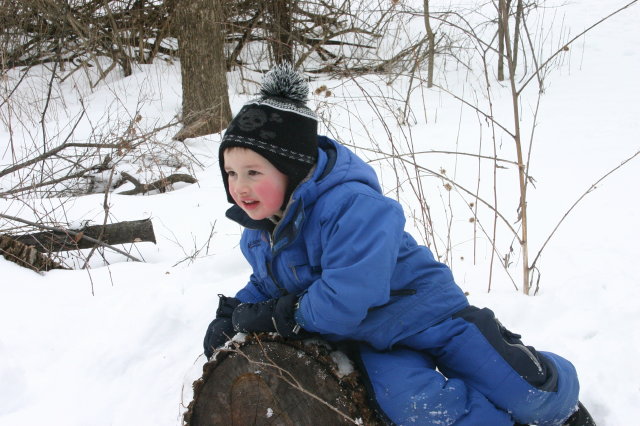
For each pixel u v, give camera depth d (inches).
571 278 125.0
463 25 413.7
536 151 213.3
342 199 72.6
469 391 77.0
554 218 158.2
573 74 317.4
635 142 211.5
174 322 116.6
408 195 179.9
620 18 420.2
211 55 274.2
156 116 302.8
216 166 240.8
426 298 78.3
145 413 97.1
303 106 74.7
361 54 361.1
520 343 79.7
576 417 83.7
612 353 101.7
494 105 279.3
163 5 377.7
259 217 75.1
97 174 225.8
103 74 353.7
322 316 71.3
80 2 373.4
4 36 361.1
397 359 77.0
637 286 120.5
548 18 441.4
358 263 69.8
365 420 73.5
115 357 108.8
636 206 159.3
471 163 205.5
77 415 96.8
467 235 153.1
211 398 81.0
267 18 354.3
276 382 76.7
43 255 143.1
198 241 162.7
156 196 199.6
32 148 252.4
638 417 90.1
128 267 141.9
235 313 79.8
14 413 98.3
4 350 109.2
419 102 294.2
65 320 119.1
